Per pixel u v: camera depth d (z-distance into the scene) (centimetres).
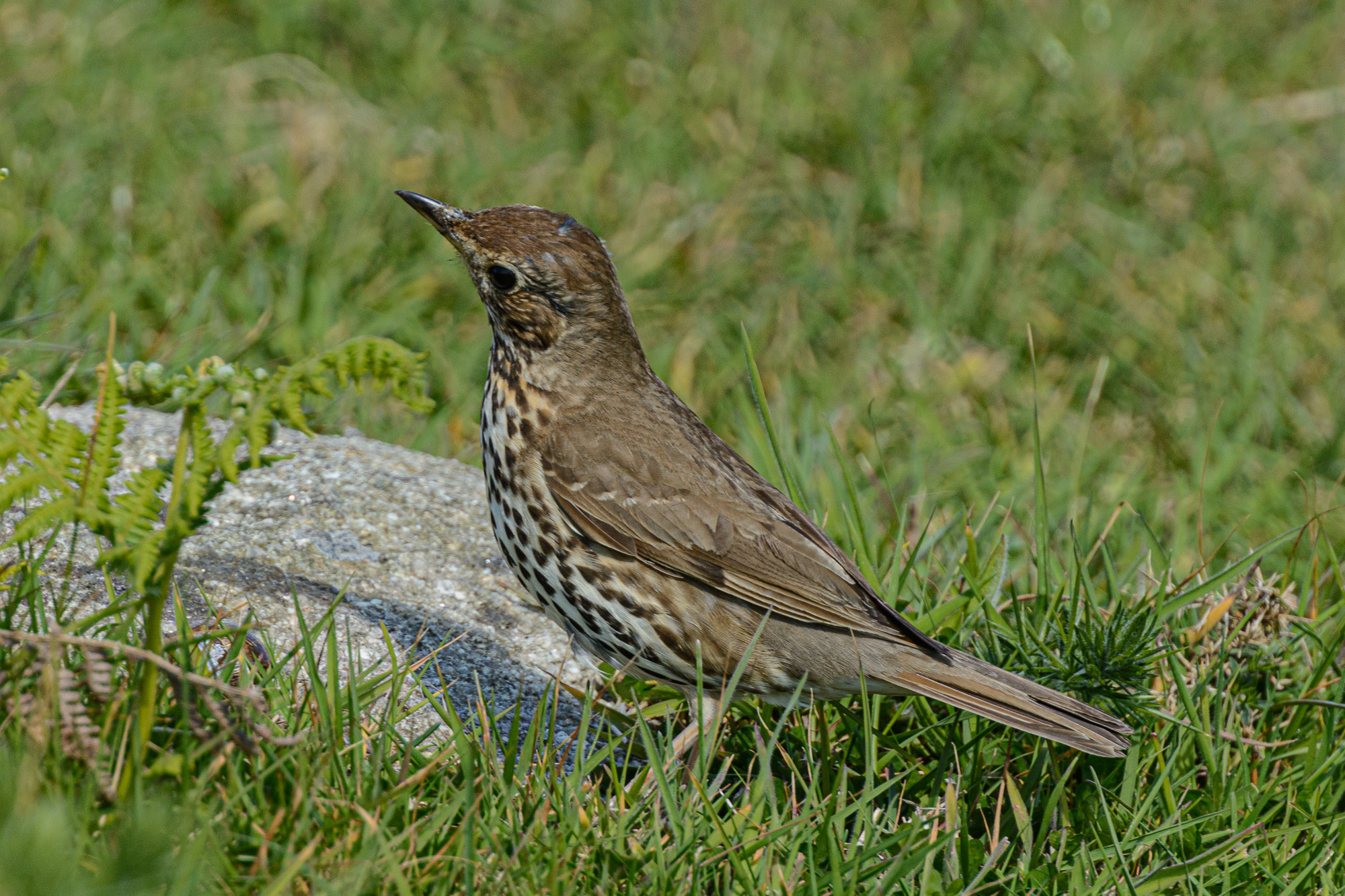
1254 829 788
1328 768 853
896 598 964
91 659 618
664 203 1650
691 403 1388
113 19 1719
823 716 866
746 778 847
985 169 1800
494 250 875
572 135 1770
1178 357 1524
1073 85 1947
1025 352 1523
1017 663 926
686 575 866
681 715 928
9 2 1677
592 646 905
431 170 1608
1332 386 1489
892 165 1747
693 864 699
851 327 1538
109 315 1181
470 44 1902
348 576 954
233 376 611
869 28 2042
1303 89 2081
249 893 608
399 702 823
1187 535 1212
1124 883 754
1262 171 1856
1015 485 1254
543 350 891
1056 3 2136
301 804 650
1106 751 812
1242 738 891
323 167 1547
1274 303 1608
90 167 1474
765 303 1535
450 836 688
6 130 1483
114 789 611
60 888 517
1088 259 1650
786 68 1919
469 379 1332
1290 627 967
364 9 1891
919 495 1183
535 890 659
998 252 1656
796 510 916
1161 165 1836
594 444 877
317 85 1744
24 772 579
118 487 975
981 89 1922
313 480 1036
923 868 727
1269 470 1341
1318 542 1120
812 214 1673
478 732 827
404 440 1220
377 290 1409
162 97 1630
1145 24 2147
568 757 852
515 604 976
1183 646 966
